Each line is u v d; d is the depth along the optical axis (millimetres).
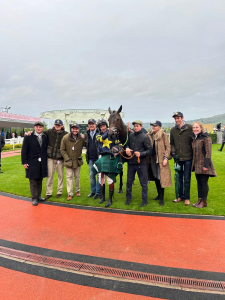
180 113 4352
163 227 3400
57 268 2434
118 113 4250
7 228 3486
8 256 2686
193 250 2742
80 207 4398
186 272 2322
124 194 5375
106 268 2410
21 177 7293
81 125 13883
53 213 4098
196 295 2010
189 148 4293
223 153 11625
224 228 3314
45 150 4727
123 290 2080
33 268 2445
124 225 3506
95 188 5211
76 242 2998
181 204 4441
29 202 4766
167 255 2643
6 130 24656
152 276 2266
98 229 3383
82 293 2045
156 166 4465
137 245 2887
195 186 5898
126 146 4422
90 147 5008
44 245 2936
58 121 4816
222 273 2299
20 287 2137
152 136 4672
